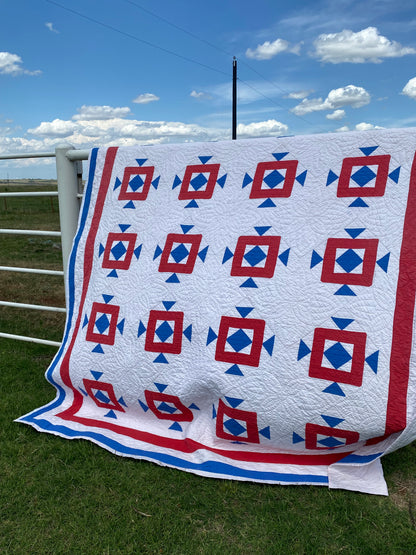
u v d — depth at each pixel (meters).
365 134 2.10
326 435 1.88
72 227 2.84
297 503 1.72
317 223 2.06
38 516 1.68
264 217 2.17
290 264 2.05
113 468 1.95
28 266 7.00
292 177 2.18
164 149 2.54
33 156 2.88
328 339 1.90
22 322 4.05
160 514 1.67
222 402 2.04
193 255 2.28
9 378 2.84
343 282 1.94
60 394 2.56
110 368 2.34
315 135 2.21
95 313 2.46
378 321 1.85
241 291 2.10
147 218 2.47
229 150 2.37
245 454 2.02
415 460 1.98
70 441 2.16
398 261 1.88
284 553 1.50
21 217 13.78
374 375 1.80
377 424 1.78
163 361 2.21
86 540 1.56
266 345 1.99
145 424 2.29
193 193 2.38
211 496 1.77
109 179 2.64
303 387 1.90
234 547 1.52
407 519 1.63
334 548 1.51
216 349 2.08
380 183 2.00
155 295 2.30
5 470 1.93
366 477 1.83
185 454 2.04
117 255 2.48
